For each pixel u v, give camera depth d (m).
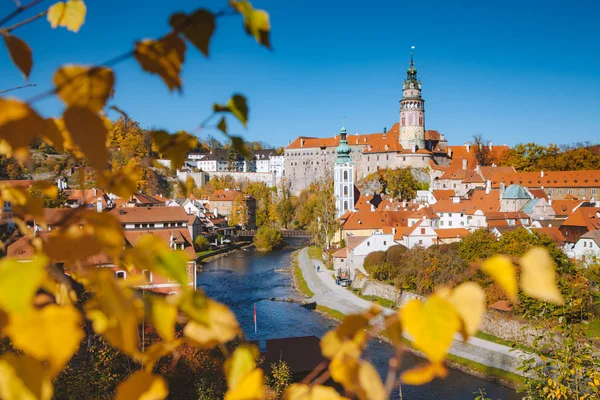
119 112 2.20
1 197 2.11
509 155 121.62
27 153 1.57
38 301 1.72
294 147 160.25
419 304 1.51
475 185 111.12
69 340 1.37
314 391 1.76
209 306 1.72
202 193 150.62
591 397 10.45
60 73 1.63
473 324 1.48
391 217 79.19
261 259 86.19
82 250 1.68
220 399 19.69
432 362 1.47
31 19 1.98
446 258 47.81
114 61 1.70
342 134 108.81
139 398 1.64
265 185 159.00
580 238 53.31
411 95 131.88
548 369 11.35
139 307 1.61
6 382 1.36
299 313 52.19
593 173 96.56
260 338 43.66
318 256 84.88
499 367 34.25
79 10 2.19
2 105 1.51
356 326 1.75
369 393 1.64
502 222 73.25
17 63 1.95
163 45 1.75
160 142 2.44
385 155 132.75
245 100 2.09
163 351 1.70
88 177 2.15
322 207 104.88
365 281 58.22
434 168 125.44
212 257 88.12
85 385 17.62
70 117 1.50
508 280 1.49
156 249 1.71
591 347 10.85
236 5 1.64
